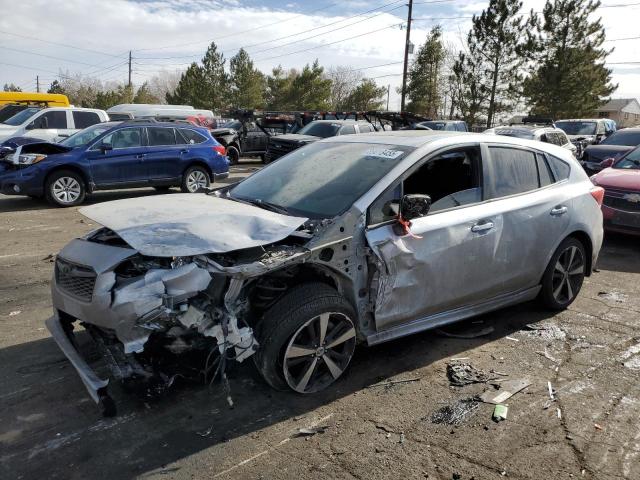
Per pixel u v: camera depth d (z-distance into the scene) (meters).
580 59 35.78
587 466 2.84
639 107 82.56
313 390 3.51
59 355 3.96
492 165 4.37
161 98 99.44
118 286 2.97
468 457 2.90
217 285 3.12
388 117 17.80
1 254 6.78
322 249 3.36
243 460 2.85
